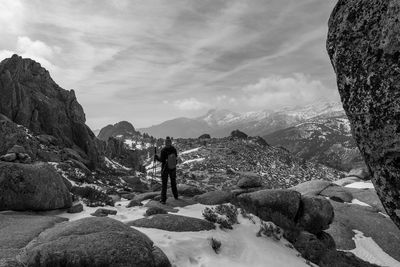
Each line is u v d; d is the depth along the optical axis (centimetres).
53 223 1280
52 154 3494
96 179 3300
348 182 4438
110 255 913
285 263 1276
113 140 7812
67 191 1677
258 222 1645
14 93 4450
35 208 1502
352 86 543
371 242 2983
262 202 1884
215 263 1115
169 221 1358
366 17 521
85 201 1873
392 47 476
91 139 5147
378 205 3578
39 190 1512
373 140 514
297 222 1917
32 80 5112
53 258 897
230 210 1638
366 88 514
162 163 1877
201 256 1155
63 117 4978
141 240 1002
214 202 1889
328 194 3856
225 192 1984
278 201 1886
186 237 1242
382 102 488
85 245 922
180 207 1778
